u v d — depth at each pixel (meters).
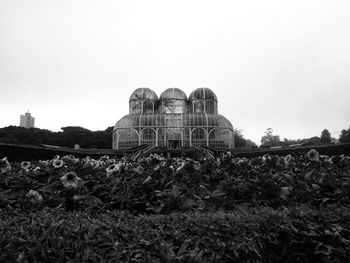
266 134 121.69
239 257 3.61
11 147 27.52
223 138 44.62
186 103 51.62
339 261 4.04
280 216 4.23
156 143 43.97
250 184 6.22
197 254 3.13
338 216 4.45
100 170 8.23
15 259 2.71
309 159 7.99
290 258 4.00
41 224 3.24
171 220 4.00
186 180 7.22
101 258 2.84
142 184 6.11
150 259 2.89
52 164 8.20
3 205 4.75
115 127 46.56
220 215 4.23
